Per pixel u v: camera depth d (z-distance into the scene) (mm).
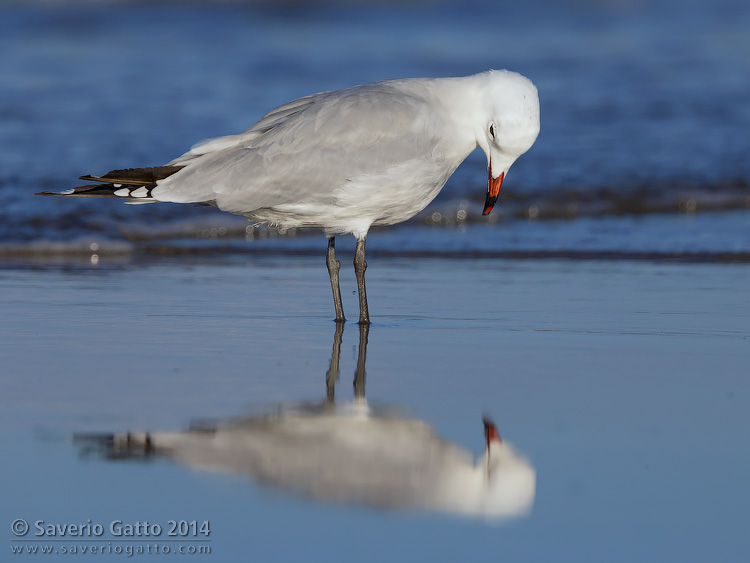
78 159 21281
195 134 23406
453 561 6820
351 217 12383
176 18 39688
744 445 8648
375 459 8383
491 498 7695
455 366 10953
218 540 7098
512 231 18828
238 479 8000
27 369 10586
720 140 23891
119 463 8258
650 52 33625
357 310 13539
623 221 19453
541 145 23469
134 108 25734
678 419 9281
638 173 21688
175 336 12055
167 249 17750
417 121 12000
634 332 12367
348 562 6801
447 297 14227
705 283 15047
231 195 12055
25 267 16125
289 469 8180
